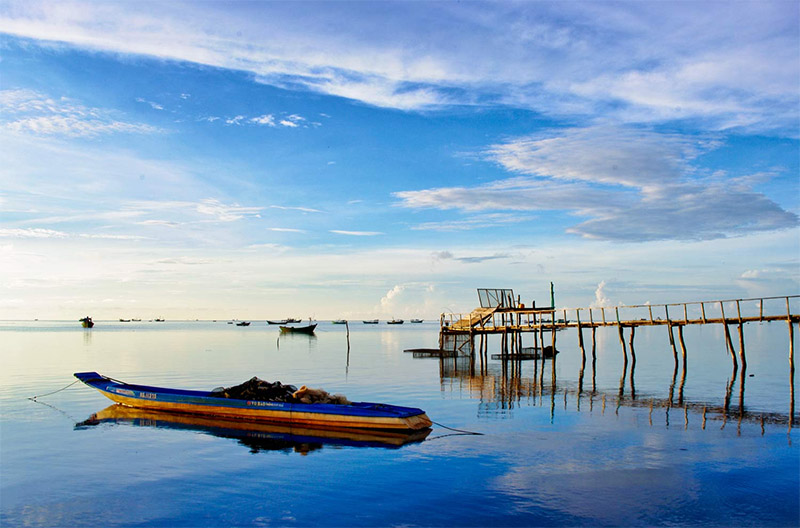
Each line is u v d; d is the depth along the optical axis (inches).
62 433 838.5
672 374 1599.4
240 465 670.5
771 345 2957.7
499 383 1412.4
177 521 504.7
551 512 521.0
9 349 2721.5
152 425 896.3
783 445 743.1
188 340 3878.0
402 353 2541.8
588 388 1312.7
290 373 1649.9
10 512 525.3
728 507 529.7
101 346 3026.6
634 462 669.9
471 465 665.0
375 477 622.8
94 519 510.3
